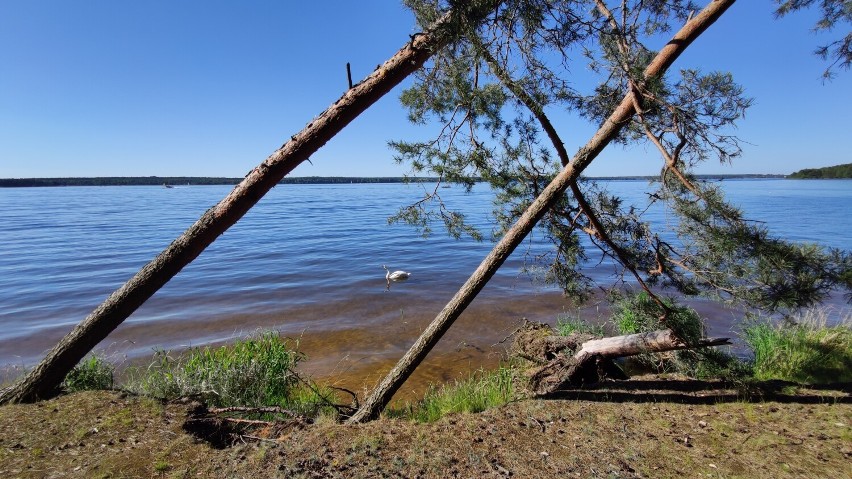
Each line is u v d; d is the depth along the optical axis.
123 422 3.78
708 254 4.00
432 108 4.56
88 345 4.29
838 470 3.09
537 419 4.09
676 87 3.48
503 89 3.97
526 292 13.41
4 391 4.27
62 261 21.72
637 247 4.67
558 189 4.27
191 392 4.87
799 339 6.59
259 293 14.58
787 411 4.12
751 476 3.06
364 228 37.38
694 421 3.99
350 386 6.91
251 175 4.14
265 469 3.13
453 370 7.59
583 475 3.10
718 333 8.85
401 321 11.06
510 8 3.44
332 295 14.16
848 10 4.98
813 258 3.53
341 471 3.13
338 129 3.94
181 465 3.18
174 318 11.67
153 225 40.28
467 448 3.50
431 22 3.59
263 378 5.64
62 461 3.18
